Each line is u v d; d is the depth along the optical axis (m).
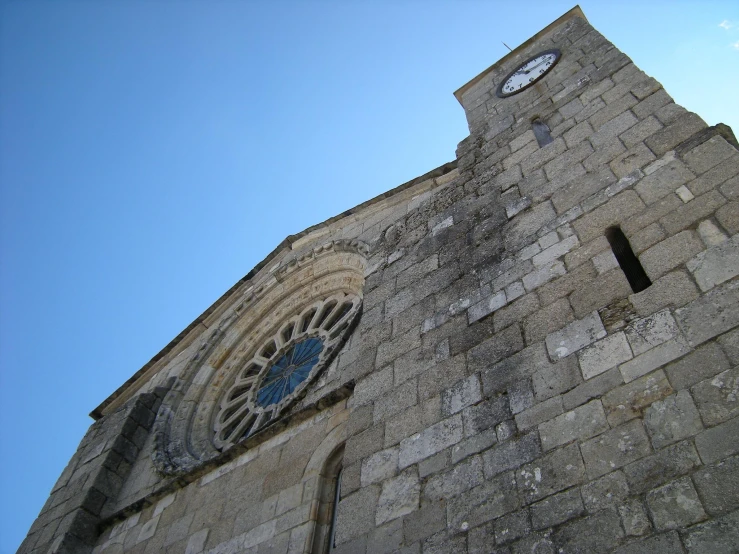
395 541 6.98
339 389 10.95
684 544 5.27
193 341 17.73
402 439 8.02
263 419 13.64
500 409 7.38
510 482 6.63
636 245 7.84
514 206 10.16
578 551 5.71
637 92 10.54
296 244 17.81
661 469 5.80
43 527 13.62
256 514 10.30
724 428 5.72
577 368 7.11
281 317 16.62
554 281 8.32
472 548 6.37
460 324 8.90
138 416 15.41
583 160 9.94
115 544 12.37
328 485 10.05
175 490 12.46
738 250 6.93
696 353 6.37
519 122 12.39
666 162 8.67
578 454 6.38
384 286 10.90
